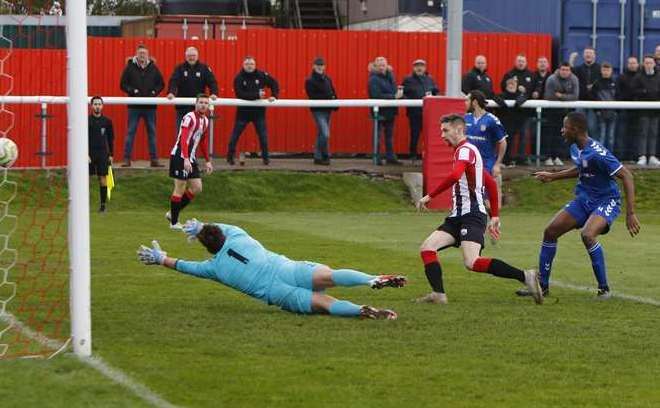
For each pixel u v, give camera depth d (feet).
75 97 72.08
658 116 203.72
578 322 88.94
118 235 145.69
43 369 69.72
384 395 65.67
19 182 182.19
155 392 65.10
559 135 202.28
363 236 149.59
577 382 69.51
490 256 132.57
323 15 267.18
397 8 240.73
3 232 144.56
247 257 88.69
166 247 133.08
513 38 222.28
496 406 63.72
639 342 81.46
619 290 107.14
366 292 102.63
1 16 109.19
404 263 122.01
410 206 195.31
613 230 165.27
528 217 182.60
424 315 90.63
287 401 63.93
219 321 86.33
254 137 216.33
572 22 220.84
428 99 188.55
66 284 103.30
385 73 203.10
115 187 190.49
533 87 202.59
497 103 198.59
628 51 221.46
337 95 221.46
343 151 217.15
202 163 205.77
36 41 196.85
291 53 220.02
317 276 87.71
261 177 197.88
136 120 196.54
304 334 81.82
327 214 184.14
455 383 68.69
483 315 91.30
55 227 151.23
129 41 215.72
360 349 77.41
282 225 164.14
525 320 89.40
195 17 245.45
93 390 65.21
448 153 189.88
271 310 91.25
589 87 204.03
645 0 220.43
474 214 95.50
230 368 71.26
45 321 85.10
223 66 217.97
